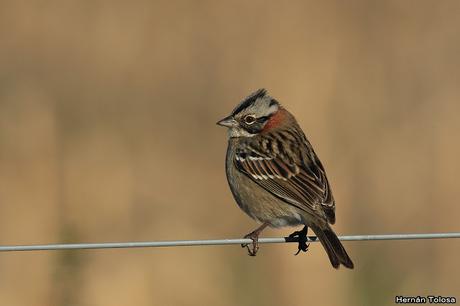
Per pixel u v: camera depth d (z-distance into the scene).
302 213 10.19
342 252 9.55
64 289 13.14
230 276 14.02
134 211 14.99
